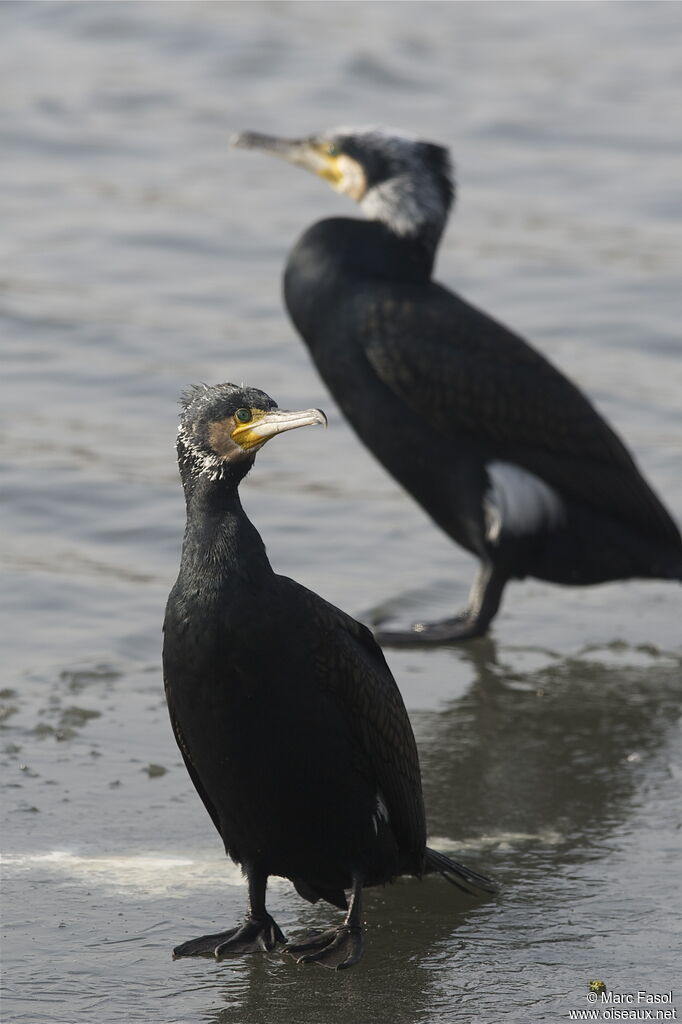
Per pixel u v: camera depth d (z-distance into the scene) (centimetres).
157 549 1374
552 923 794
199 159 2555
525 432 1263
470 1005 709
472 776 995
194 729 742
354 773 762
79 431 1612
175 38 3089
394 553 1405
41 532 1398
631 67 3094
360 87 2902
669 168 2559
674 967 743
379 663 799
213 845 880
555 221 2333
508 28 3334
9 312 1916
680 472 1547
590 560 1291
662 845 893
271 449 1633
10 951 750
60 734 1016
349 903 822
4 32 3133
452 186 1361
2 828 883
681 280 2091
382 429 1291
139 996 714
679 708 1116
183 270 2106
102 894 816
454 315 1280
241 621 720
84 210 2314
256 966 747
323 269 1305
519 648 1240
